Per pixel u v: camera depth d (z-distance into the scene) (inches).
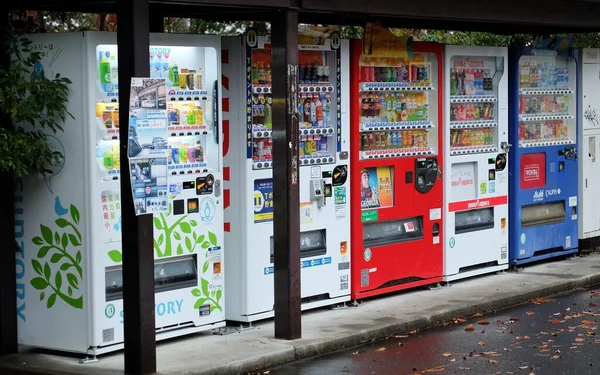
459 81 433.1
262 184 344.8
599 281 455.2
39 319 305.6
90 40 288.7
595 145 506.3
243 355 302.0
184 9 335.0
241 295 343.3
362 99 387.2
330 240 373.4
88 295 293.4
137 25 266.4
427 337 344.5
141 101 268.7
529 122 473.4
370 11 331.3
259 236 344.5
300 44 354.6
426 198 413.7
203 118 327.9
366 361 309.7
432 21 453.7
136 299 273.0
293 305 323.6
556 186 486.0
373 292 390.3
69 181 294.5
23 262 307.4
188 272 326.0
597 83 503.5
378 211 391.5
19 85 287.3
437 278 421.4
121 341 301.6
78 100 290.8
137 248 271.3
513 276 448.8
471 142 441.4
